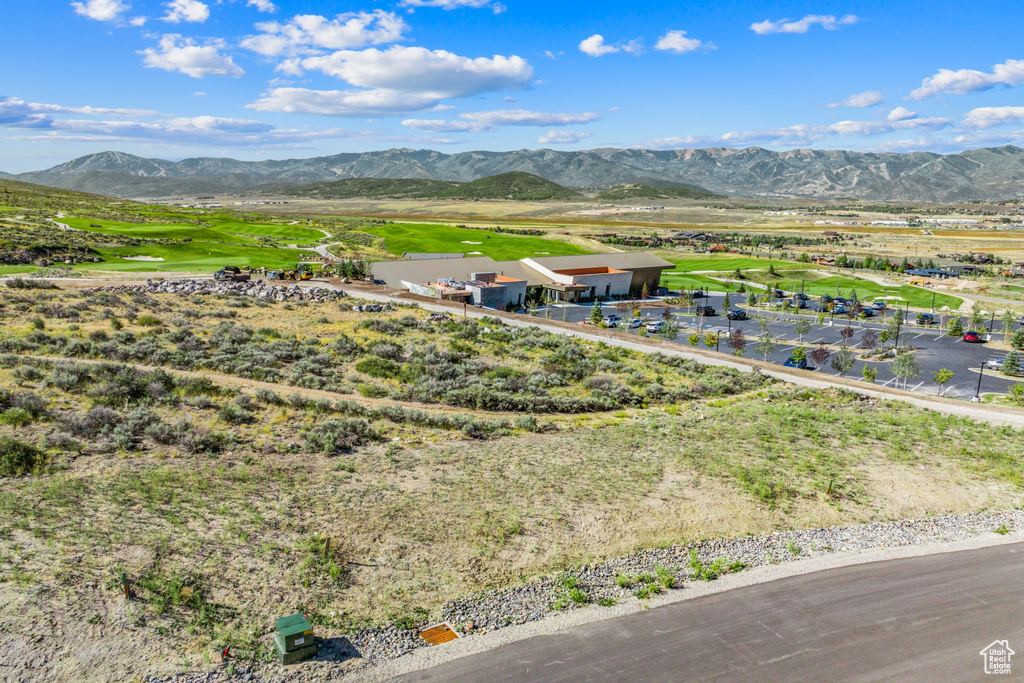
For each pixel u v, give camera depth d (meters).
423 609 18.55
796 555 22.55
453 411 37.69
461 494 25.17
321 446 28.94
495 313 77.81
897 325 81.88
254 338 52.12
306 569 19.39
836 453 33.16
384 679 15.69
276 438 29.62
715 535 23.70
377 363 46.16
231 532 20.69
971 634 17.92
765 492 26.98
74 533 19.70
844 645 17.34
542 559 21.38
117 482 23.31
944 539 24.11
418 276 104.44
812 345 80.00
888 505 26.94
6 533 19.36
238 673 15.48
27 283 68.44
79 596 17.14
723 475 28.98
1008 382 62.50
